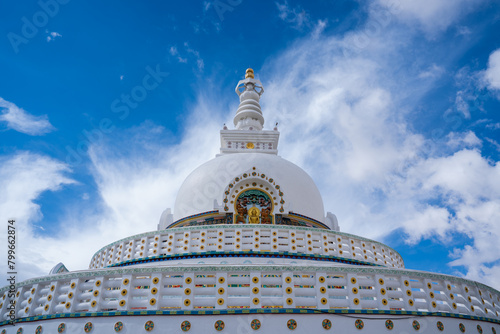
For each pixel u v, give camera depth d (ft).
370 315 33.01
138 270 34.73
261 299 33.45
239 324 31.73
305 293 34.09
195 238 50.88
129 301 33.58
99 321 32.48
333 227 67.92
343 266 35.40
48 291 35.55
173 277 34.71
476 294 37.50
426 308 34.96
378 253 55.77
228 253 49.06
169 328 31.65
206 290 34.09
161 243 52.11
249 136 81.92
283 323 31.96
